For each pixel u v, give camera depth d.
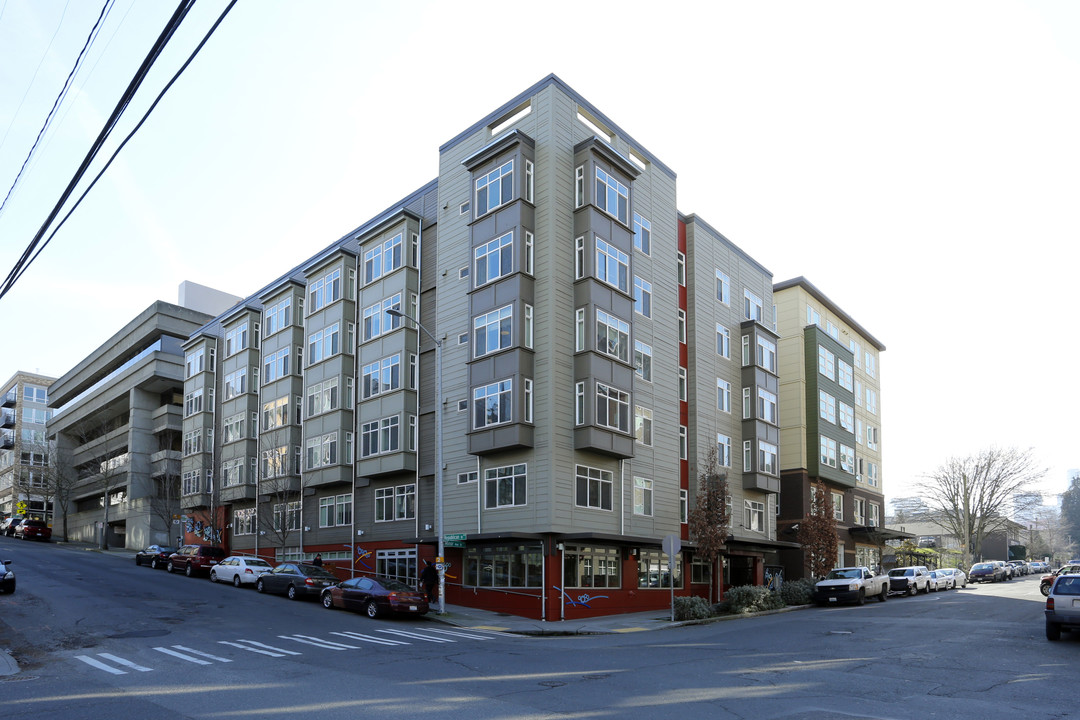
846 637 20.78
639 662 15.83
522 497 28.53
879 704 11.45
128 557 51.47
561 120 31.14
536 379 29.02
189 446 52.41
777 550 42.91
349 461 37.22
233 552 46.16
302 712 10.80
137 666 14.89
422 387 34.12
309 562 39.03
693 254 39.34
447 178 34.47
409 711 10.83
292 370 41.66
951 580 48.53
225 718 10.50
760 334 42.88
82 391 77.12
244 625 21.55
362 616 25.56
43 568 38.16
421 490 33.19
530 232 30.19
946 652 17.48
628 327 31.55
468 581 30.33
